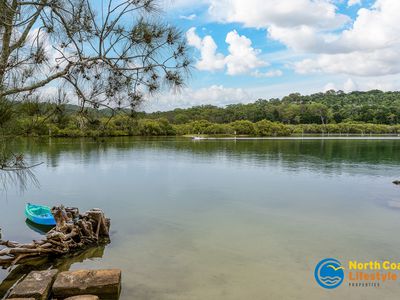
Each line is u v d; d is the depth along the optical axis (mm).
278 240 11562
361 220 14180
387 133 114688
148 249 10594
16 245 9438
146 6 4883
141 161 36062
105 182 23203
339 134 114875
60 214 10867
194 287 8000
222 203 17219
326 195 19156
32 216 12961
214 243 11211
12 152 5215
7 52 4672
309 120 129625
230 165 33125
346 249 10695
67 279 7336
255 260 9742
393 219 14320
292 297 7590
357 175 26641
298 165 33125
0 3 4430
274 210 15805
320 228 12984
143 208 16094
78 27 5059
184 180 24266
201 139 85625
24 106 4941
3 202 16922
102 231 11516
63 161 35094
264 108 136500
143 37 4934
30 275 7488
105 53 5086
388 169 30234
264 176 26156
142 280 8359
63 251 9875
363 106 135000
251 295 7641
